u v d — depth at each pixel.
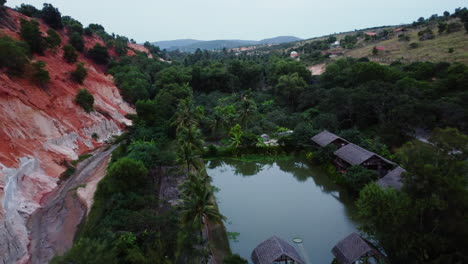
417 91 59.53
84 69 69.25
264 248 25.92
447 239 22.52
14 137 39.31
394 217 23.73
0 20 68.38
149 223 26.50
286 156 58.12
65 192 37.94
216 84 105.94
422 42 119.44
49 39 70.94
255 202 40.56
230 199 41.62
